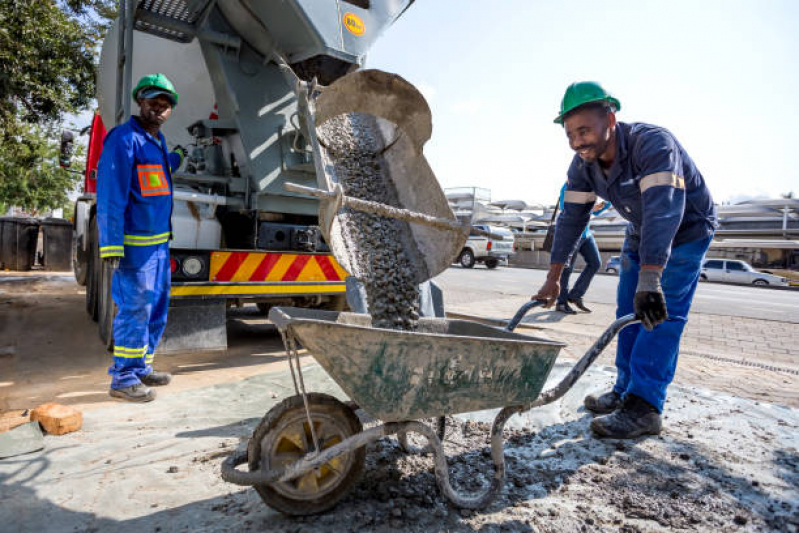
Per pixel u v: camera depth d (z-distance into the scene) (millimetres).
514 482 2301
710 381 4164
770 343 6152
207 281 4051
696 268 2791
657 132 2482
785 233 25656
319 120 2932
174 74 4492
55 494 2066
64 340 4992
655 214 2287
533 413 3234
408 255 2850
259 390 3533
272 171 4504
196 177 4289
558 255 2965
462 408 1953
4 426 2660
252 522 1910
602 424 2840
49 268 13484
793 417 3229
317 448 1825
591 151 2516
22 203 23516
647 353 2877
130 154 3158
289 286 4520
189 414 3045
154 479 2227
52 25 9867
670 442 2801
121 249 3115
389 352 1763
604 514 2053
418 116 2812
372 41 4242
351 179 2982
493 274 17984
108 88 5027
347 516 1971
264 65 4508
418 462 2484
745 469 2480
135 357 3303
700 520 2023
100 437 2660
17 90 9898
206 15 4070
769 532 1952
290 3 3846
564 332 6191
